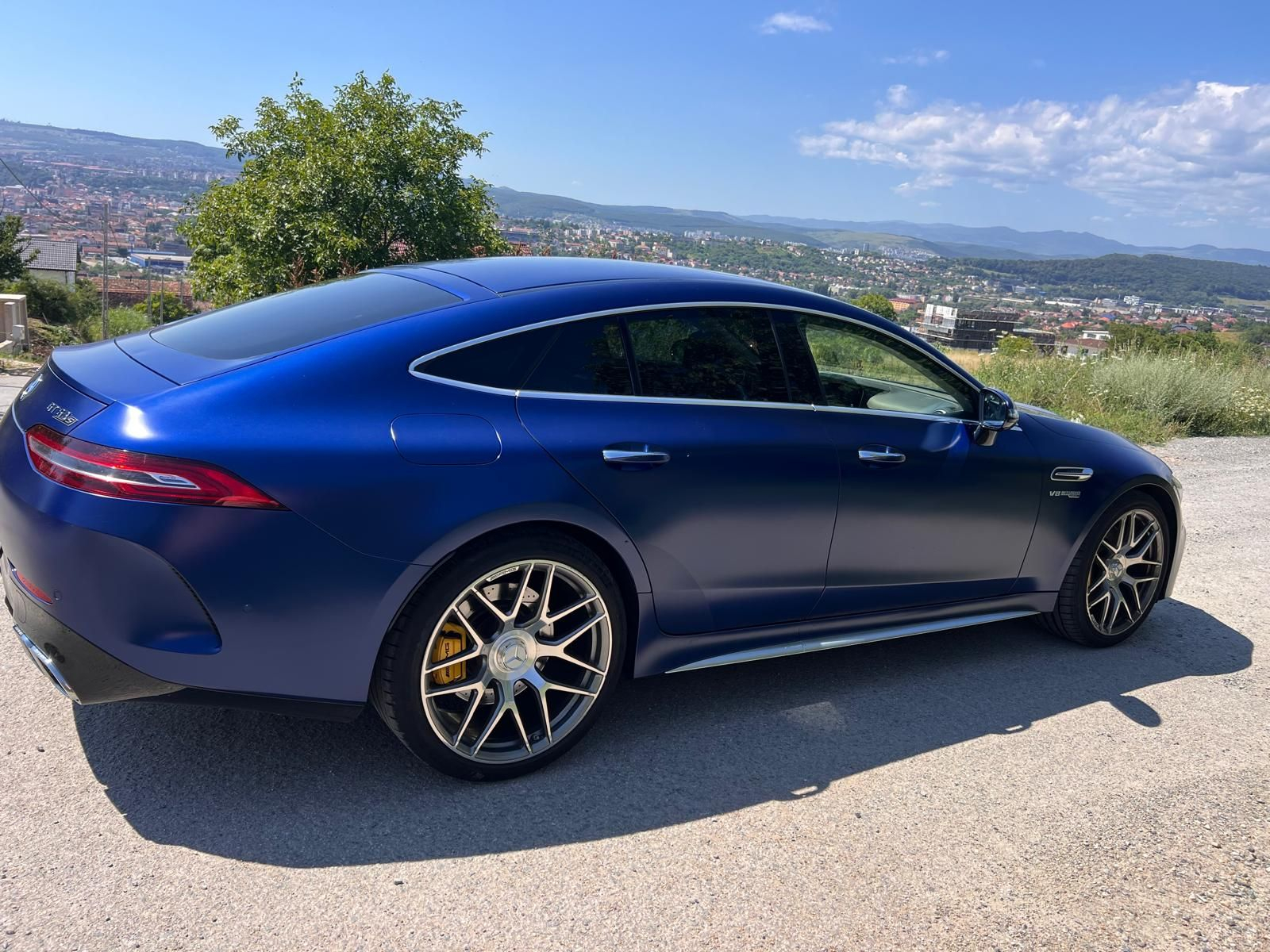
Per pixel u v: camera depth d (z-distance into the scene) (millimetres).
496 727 2844
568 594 2883
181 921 2092
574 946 2117
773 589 3287
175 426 2301
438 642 2609
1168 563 4453
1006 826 2764
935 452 3574
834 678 3783
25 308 20516
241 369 2504
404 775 2781
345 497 2395
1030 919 2340
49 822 2416
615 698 3443
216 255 23516
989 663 4062
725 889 2369
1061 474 3947
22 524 2340
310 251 21172
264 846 2389
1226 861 2656
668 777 2898
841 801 2836
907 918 2309
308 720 3064
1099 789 3018
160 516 2246
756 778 2934
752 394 3178
